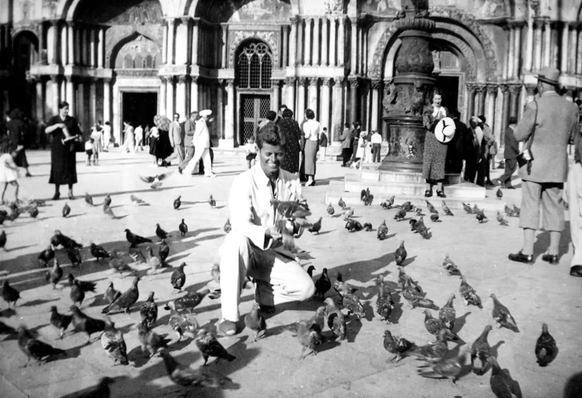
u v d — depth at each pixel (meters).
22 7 42.56
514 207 14.04
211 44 40.75
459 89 38.41
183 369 4.59
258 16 40.22
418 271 8.52
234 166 28.28
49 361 5.17
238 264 5.81
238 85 41.06
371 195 14.90
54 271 7.26
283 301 6.39
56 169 15.20
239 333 5.88
